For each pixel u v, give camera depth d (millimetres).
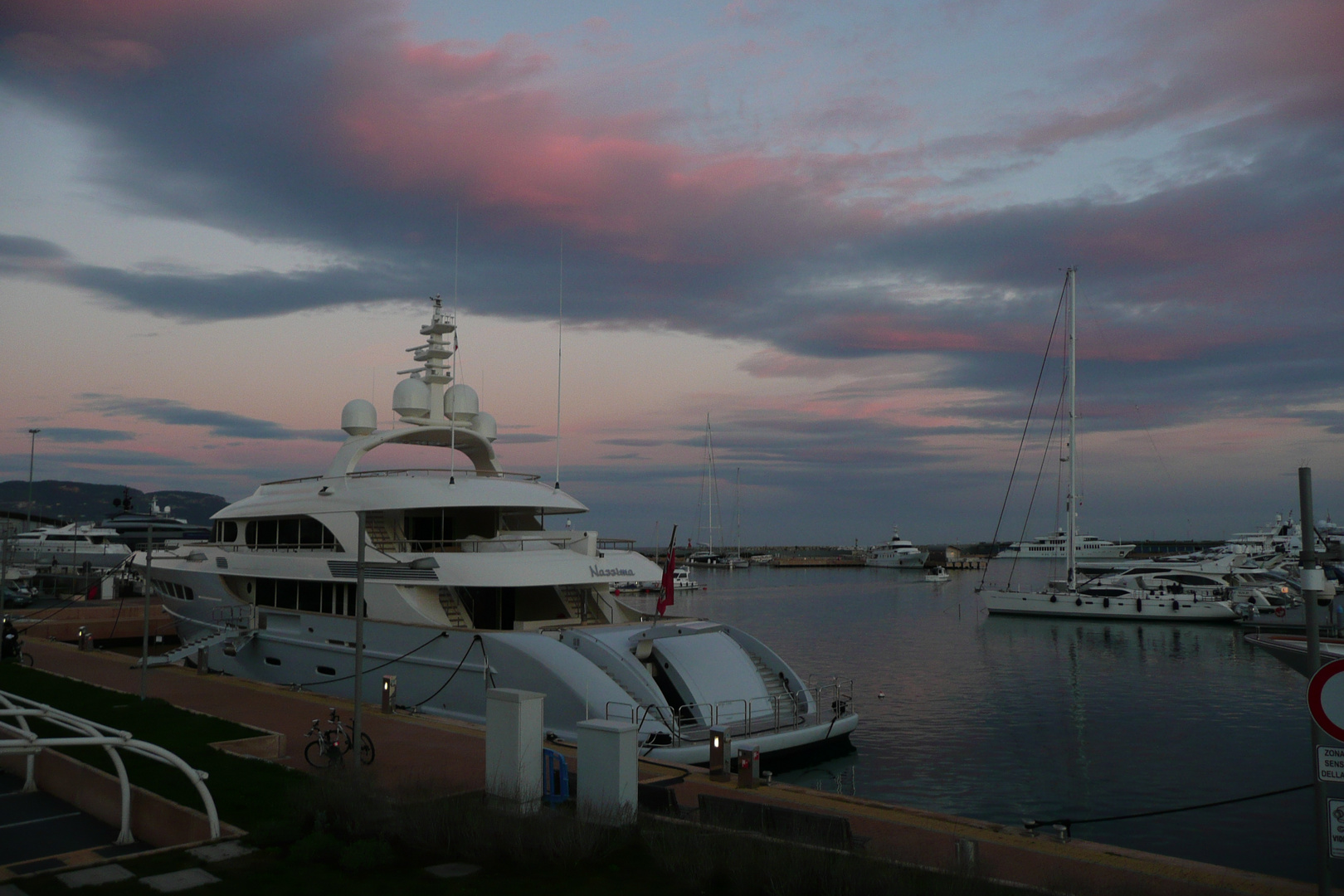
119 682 28250
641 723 21516
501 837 12453
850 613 87312
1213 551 124562
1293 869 18359
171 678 29250
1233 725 33375
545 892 11250
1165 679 45375
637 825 13414
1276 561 97500
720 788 17156
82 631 38281
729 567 181625
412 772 17078
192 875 11594
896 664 50781
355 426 31141
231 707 24125
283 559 30500
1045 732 31922
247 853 12477
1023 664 50781
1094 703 38281
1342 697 8812
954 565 192500
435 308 33125
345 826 13047
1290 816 22094
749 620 79875
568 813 14203
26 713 15922
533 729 14398
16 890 10922
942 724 33188
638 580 27891
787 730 23609
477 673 24016
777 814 13523
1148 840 20250
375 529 29469
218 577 33312
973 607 93125
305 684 28891
